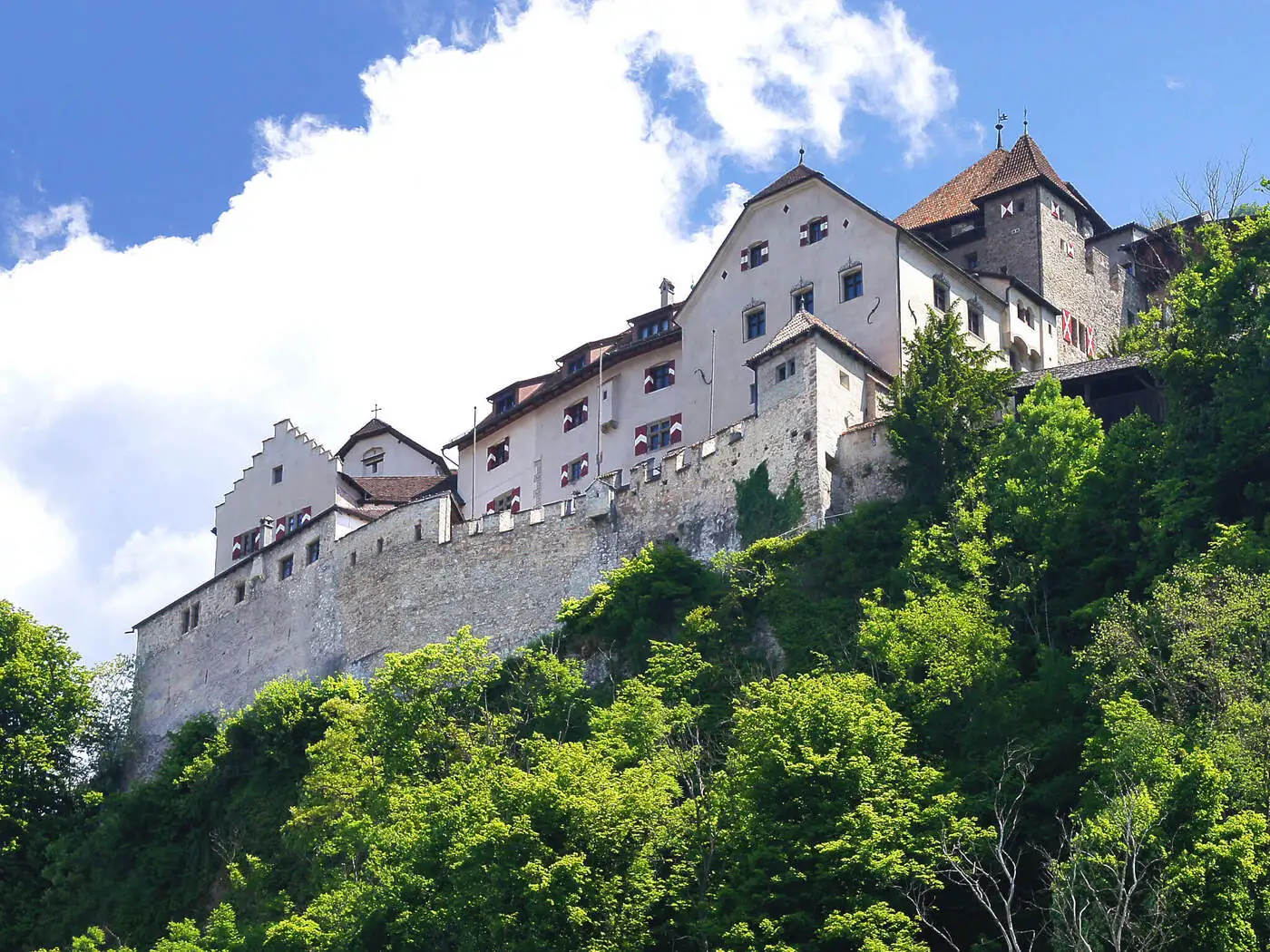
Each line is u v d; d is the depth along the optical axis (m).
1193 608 50.72
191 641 88.88
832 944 47.19
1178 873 42.75
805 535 66.75
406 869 54.06
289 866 69.44
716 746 58.69
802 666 62.00
